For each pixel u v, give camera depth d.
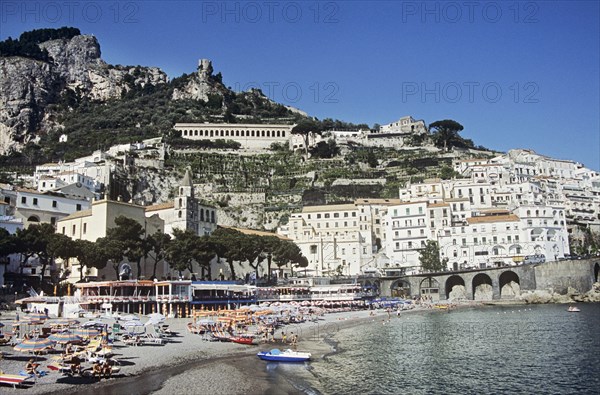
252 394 44.38
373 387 49.94
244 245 130.75
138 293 104.50
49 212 135.25
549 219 172.38
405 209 183.75
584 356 65.25
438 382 52.34
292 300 133.12
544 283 148.00
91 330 60.00
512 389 49.84
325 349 72.75
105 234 118.81
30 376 44.62
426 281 160.25
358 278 162.50
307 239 187.25
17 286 107.62
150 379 47.69
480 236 172.62
